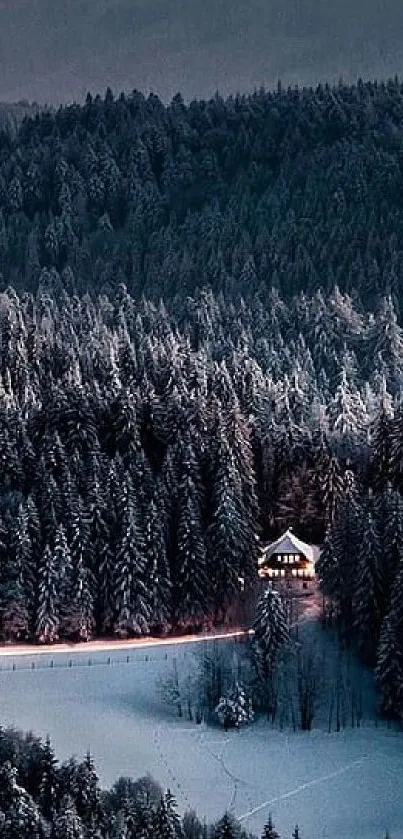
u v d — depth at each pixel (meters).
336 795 89.25
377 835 83.75
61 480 121.69
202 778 90.69
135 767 90.94
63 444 129.25
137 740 95.88
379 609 107.62
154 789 82.50
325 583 115.12
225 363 171.38
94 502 117.25
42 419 132.88
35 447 130.38
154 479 124.25
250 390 152.00
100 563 115.56
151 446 136.12
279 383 168.75
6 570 114.50
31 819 71.75
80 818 72.31
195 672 106.94
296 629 111.88
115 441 133.88
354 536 113.25
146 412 137.12
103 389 145.75
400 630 100.75
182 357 161.88
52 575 113.25
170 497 120.62
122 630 114.06
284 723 100.25
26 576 114.25
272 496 136.12
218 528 117.44
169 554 118.19
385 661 100.06
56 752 91.88
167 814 74.19
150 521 116.06
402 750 95.94
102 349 166.12
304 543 128.00
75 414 131.00
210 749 95.44
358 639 109.62
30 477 125.31
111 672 107.62
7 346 159.88
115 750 93.56
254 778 91.25
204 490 123.50
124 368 160.12
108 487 119.69
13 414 130.00
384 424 130.75
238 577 117.19
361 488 130.25
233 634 114.69
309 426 144.38
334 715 101.50
